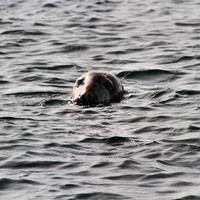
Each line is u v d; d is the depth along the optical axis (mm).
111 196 43219
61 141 52719
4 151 50562
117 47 86375
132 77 73375
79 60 80688
